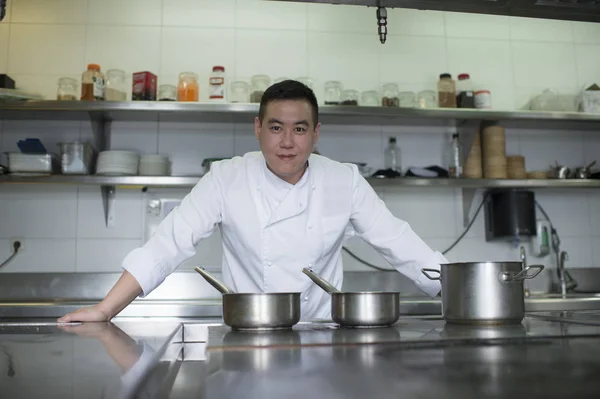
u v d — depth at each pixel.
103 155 2.82
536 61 3.55
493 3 1.74
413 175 3.09
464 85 3.23
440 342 0.78
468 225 3.31
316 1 1.73
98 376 0.53
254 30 3.31
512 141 3.46
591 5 1.76
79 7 3.21
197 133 3.19
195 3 3.29
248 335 0.96
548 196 3.43
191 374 0.74
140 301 2.89
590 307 2.80
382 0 1.71
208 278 1.17
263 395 0.51
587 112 3.19
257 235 1.70
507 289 1.07
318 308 1.78
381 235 1.74
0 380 0.51
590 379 0.55
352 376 0.57
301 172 1.70
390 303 1.10
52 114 2.95
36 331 1.03
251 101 2.99
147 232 3.11
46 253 3.05
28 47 3.16
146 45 3.23
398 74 3.40
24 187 3.08
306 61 3.33
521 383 0.54
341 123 3.25
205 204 1.70
